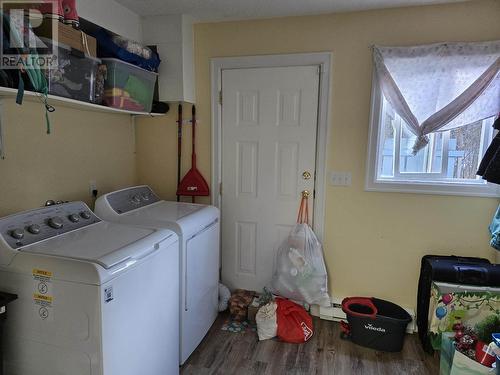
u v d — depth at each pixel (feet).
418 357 7.13
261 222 8.83
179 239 6.24
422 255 7.95
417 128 7.39
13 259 4.50
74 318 4.29
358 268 8.38
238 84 8.48
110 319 4.34
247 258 9.08
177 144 9.07
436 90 7.25
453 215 7.65
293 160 8.39
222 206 9.05
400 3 7.11
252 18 8.11
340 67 7.81
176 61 8.13
